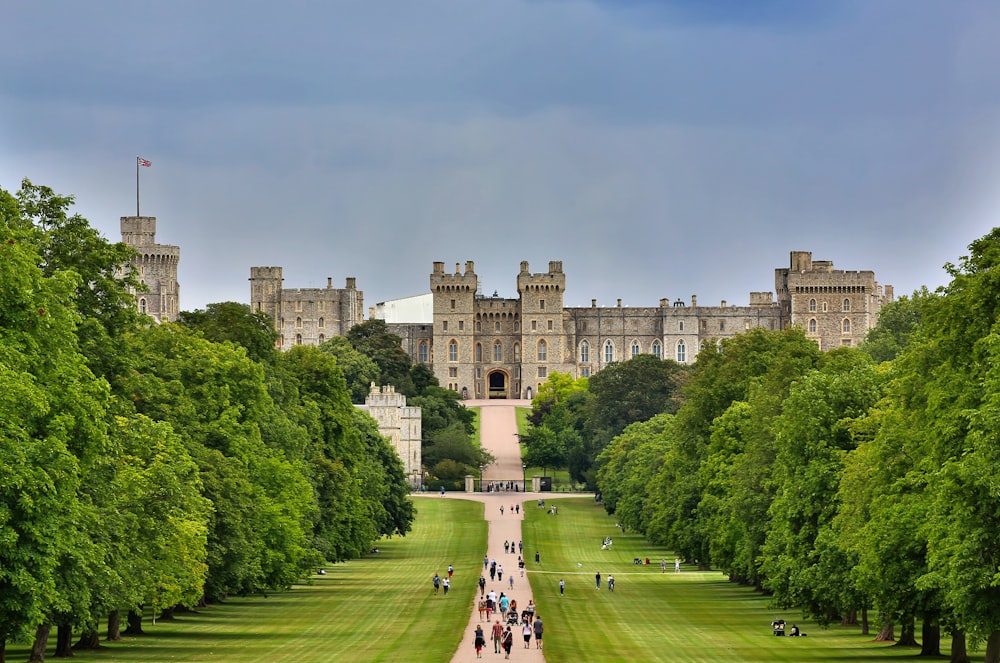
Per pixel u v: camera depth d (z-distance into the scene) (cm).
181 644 8962
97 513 7156
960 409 6981
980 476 6391
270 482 11375
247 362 11662
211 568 9994
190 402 10562
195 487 9312
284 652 8581
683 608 11956
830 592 8962
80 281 7638
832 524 8975
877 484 7862
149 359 10862
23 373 6153
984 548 6506
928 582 6781
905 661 8031
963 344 7400
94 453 6700
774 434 10981
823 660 8175
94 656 8194
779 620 9881
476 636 8619
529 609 9831
